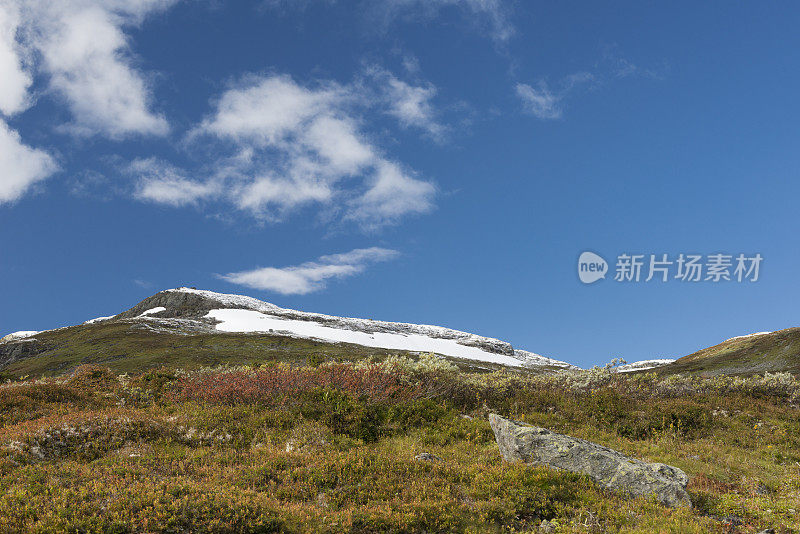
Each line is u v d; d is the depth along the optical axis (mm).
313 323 140625
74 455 13211
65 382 21969
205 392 19406
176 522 8922
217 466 12641
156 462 12641
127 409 17984
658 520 10383
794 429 18812
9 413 16984
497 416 14781
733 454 16594
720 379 25406
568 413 19906
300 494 11219
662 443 17422
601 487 12016
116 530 8516
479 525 10281
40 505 9117
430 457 14008
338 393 17781
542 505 10922
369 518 9914
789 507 11438
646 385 24078
